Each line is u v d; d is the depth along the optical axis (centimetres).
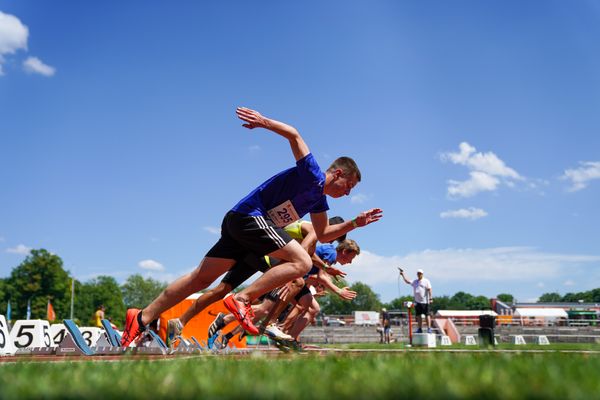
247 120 500
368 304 16812
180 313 1196
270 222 519
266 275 512
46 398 163
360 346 1284
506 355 354
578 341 2511
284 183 521
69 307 11906
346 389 171
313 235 687
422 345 1280
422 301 2014
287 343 602
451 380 190
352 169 543
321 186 527
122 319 14362
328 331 4822
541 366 254
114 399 158
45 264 11462
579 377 205
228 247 554
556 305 11731
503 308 10462
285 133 511
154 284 16575
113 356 530
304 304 813
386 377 207
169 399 156
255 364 294
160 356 523
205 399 154
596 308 11288
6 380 214
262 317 838
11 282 11531
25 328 873
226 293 640
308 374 226
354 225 577
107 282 14450
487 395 153
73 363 338
